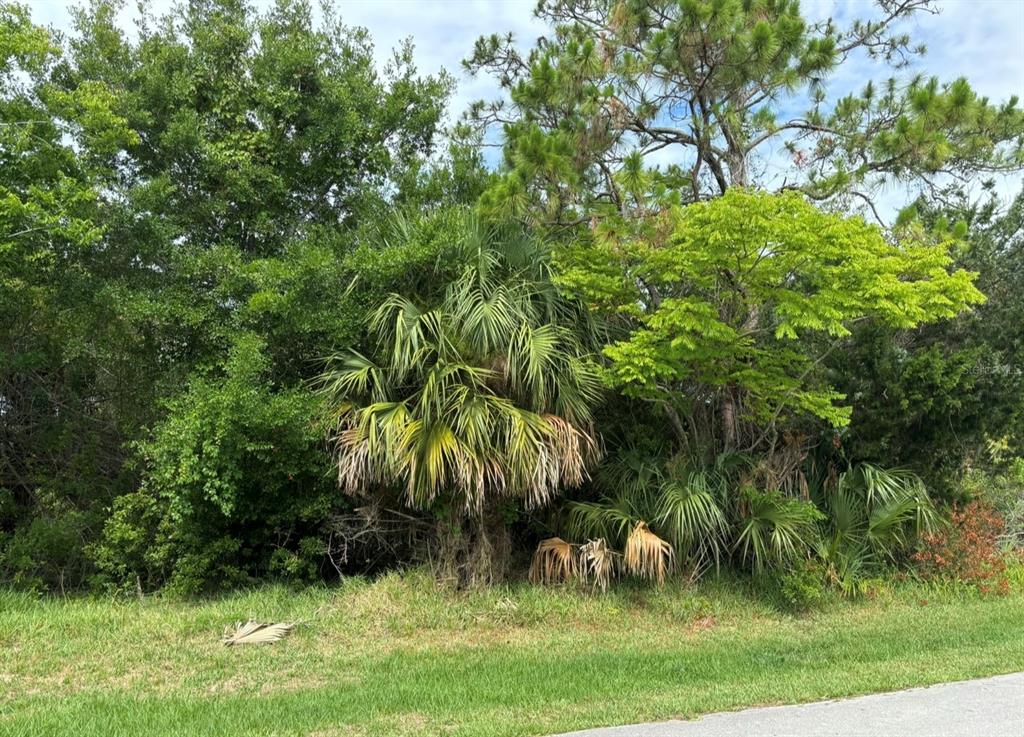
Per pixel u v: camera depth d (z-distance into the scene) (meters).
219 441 8.44
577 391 9.23
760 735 4.80
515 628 8.37
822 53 10.58
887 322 9.22
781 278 8.80
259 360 8.98
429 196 12.03
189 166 11.02
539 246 10.09
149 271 10.51
